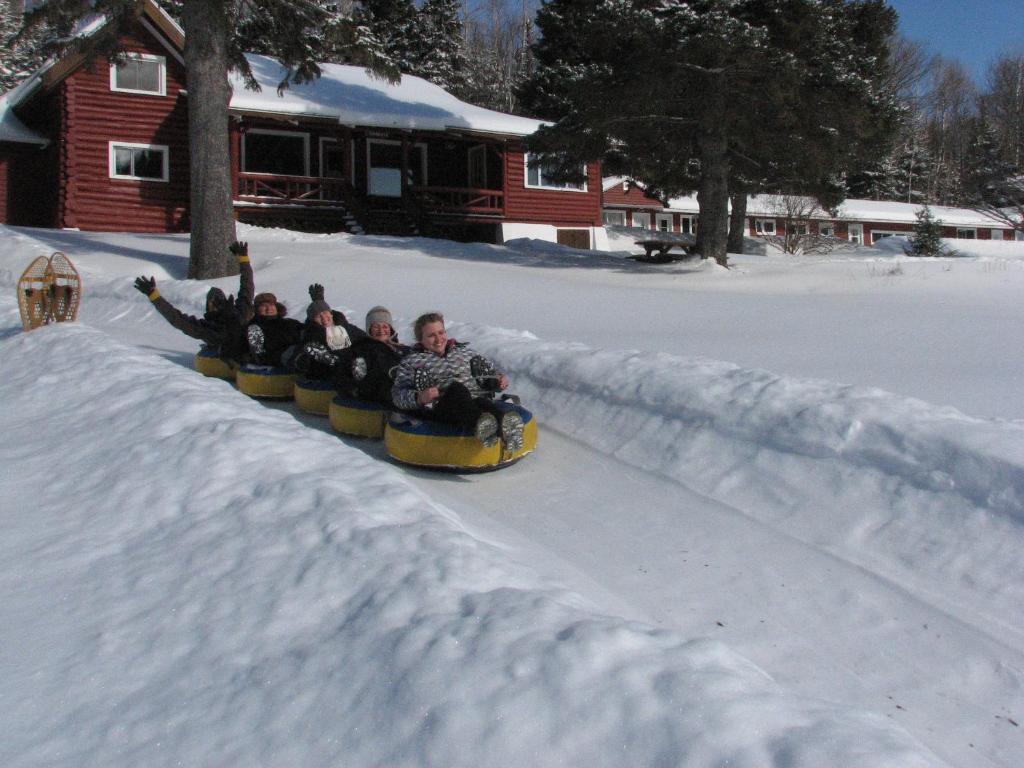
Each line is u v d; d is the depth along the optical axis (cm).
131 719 300
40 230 2338
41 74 2547
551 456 650
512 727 259
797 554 470
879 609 412
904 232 4862
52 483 515
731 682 266
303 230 2733
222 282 1647
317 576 363
